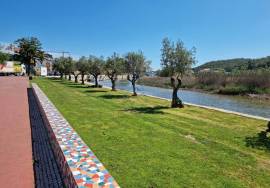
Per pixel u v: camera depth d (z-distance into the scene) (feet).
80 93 94.07
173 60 62.44
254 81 126.11
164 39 63.72
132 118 46.03
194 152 27.48
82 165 15.55
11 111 34.47
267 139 33.65
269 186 20.08
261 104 87.04
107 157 25.00
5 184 15.12
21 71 245.24
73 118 44.32
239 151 28.37
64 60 198.90
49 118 29.27
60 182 16.84
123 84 213.46
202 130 38.14
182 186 19.51
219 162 24.76
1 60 226.38
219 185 19.90
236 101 96.63
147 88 168.76
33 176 16.49
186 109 60.54
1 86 72.13
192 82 168.96
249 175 21.99
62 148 18.75
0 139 22.66
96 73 131.44
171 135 34.45
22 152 19.79
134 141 30.81
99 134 33.65
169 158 25.31
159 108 60.75
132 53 91.15
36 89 68.18
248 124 43.52
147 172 21.75
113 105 63.72
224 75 157.58
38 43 230.27
